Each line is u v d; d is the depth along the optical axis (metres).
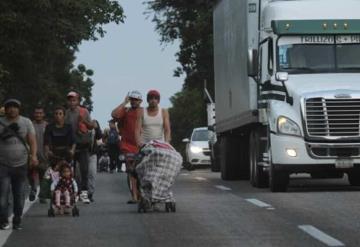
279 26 36.88
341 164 34.84
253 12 40.31
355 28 36.94
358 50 37.06
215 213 27.97
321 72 36.59
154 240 22.14
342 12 37.28
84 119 33.22
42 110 33.28
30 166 24.94
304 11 37.31
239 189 39.41
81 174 33.25
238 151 48.59
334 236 22.20
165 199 28.48
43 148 31.67
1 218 24.80
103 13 57.16
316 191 36.66
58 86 94.88
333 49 37.00
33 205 32.28
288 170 35.16
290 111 35.12
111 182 49.03
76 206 29.69
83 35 55.56
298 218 26.11
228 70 46.78
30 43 56.12
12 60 58.53
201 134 75.69
